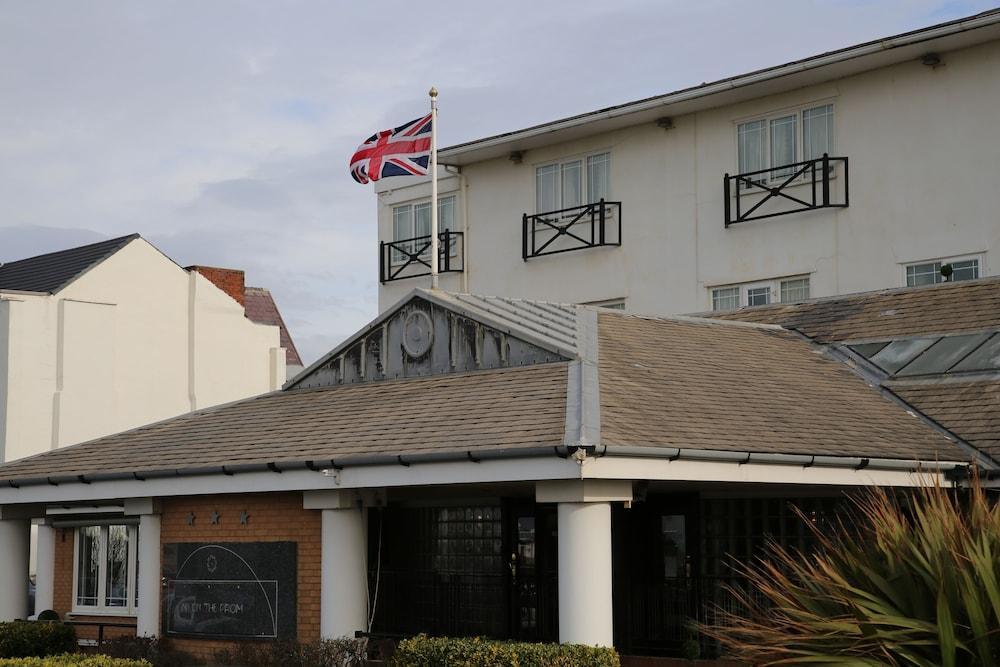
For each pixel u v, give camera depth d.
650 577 17.38
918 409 17.14
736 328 20.05
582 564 12.93
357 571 15.58
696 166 26.22
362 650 14.80
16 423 36.91
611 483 13.08
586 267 27.84
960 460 15.28
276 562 16.39
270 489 15.33
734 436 13.92
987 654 8.35
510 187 29.47
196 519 17.31
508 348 16.52
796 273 24.53
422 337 17.59
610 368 15.50
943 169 22.86
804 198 24.53
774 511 16.56
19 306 37.25
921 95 23.19
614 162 27.59
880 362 18.75
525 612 17.25
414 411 15.56
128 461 17.42
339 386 18.58
